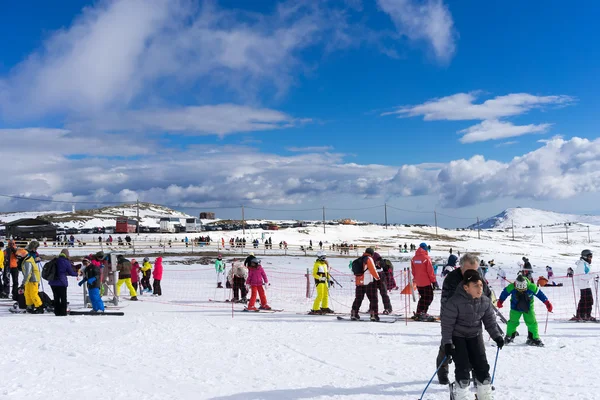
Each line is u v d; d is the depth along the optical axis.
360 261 13.47
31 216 147.62
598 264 61.03
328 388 6.58
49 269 13.91
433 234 131.38
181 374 7.30
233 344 9.61
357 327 12.11
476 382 5.71
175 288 25.45
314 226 126.69
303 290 23.86
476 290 5.50
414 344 9.75
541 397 6.03
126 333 10.78
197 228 109.31
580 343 9.88
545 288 26.62
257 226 119.50
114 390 6.45
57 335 10.52
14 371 7.39
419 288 13.59
